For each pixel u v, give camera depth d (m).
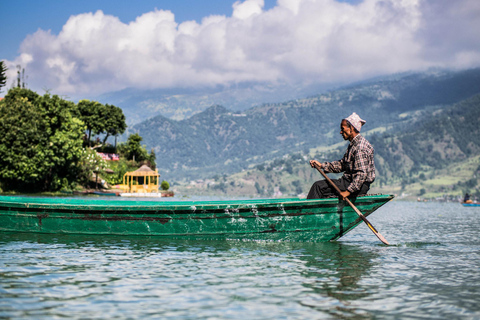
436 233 18.59
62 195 60.47
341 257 11.14
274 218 13.09
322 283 8.37
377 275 9.12
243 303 7.02
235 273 9.12
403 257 11.36
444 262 10.69
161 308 6.71
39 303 6.83
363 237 16.09
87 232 13.85
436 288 8.10
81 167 72.06
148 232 13.62
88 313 6.43
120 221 13.65
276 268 9.66
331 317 6.42
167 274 8.95
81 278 8.46
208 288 7.89
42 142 55.81
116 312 6.50
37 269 9.13
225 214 13.19
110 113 111.06
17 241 12.77
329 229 13.22
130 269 9.36
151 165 116.31
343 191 12.71
